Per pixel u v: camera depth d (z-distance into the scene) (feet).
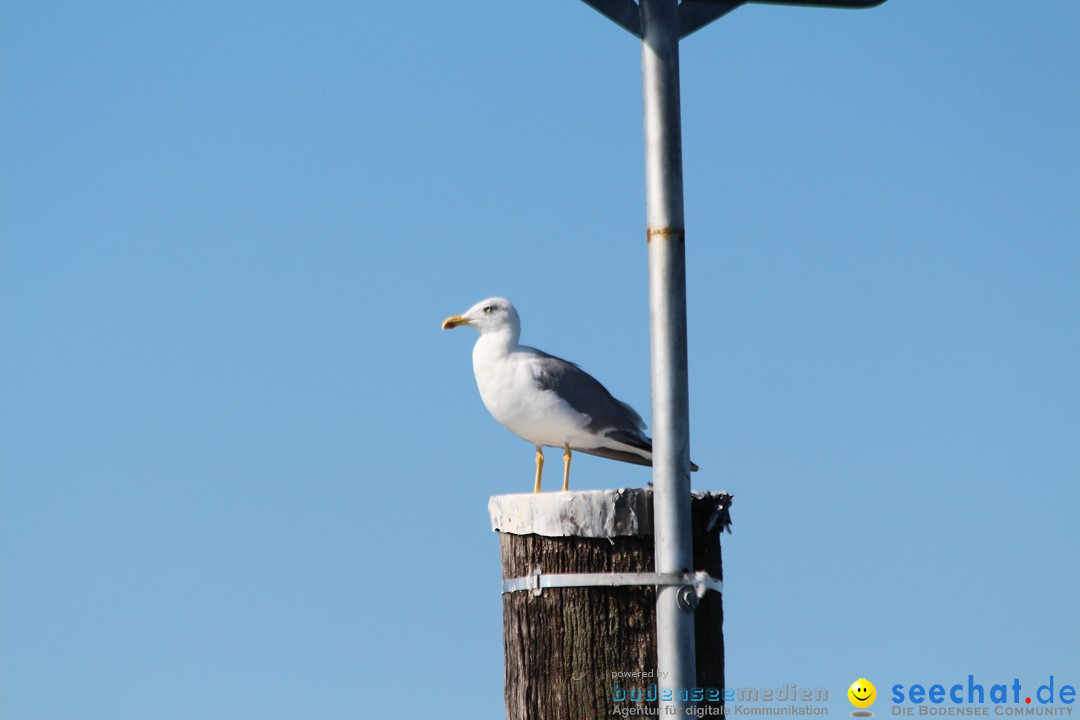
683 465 33.96
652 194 34.63
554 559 36.78
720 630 37.83
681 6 36.19
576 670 36.11
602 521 36.29
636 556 36.19
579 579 36.29
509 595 37.88
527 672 36.81
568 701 36.04
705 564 37.91
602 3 35.09
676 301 34.27
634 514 36.27
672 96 34.91
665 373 34.09
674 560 33.78
